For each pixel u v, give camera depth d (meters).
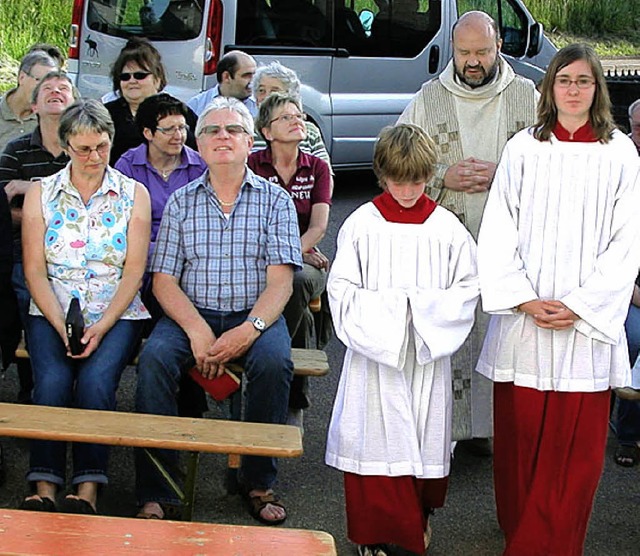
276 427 3.59
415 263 3.63
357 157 9.65
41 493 3.76
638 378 4.03
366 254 3.65
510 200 3.56
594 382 3.49
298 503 4.20
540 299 3.51
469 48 4.25
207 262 4.14
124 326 4.12
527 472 3.59
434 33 9.81
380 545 3.70
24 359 4.45
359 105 9.50
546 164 3.49
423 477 3.62
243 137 4.10
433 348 3.52
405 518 3.62
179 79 8.65
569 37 20.81
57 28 15.49
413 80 9.78
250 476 4.03
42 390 3.85
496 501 3.77
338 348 6.08
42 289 4.07
